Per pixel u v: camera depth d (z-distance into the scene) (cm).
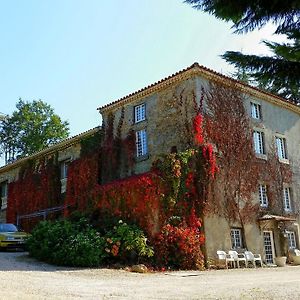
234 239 2120
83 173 2572
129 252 1748
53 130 5128
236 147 2250
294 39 526
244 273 1680
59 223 1925
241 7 545
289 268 2034
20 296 871
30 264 1664
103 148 2562
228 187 2152
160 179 1916
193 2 564
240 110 2336
